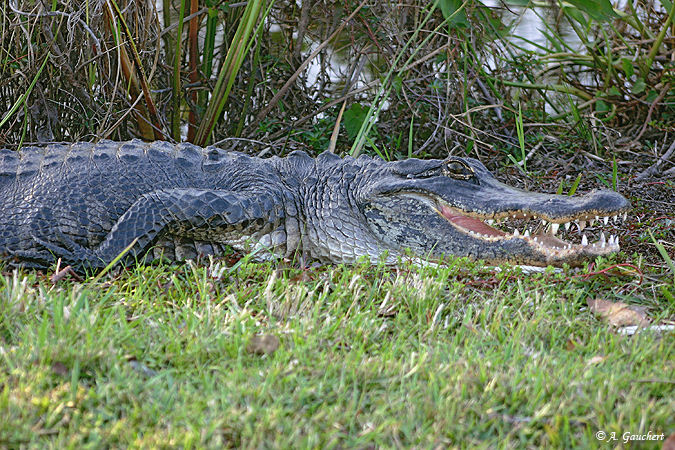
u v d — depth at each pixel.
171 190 7.89
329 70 13.24
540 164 11.74
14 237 7.82
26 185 8.08
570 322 5.99
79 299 5.46
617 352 5.43
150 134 10.87
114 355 4.86
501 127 12.26
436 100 12.09
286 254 8.36
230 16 11.75
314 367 4.92
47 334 5.03
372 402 4.58
